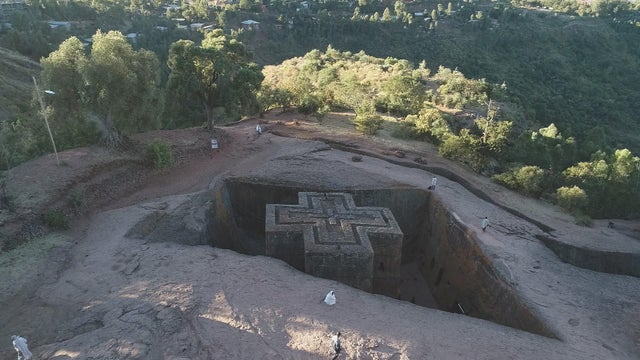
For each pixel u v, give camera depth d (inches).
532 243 1048.8
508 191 1387.8
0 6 3403.1
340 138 1533.0
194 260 783.7
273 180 1155.9
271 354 583.8
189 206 975.0
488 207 1201.4
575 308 807.1
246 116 1911.9
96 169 1035.9
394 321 674.2
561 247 1064.2
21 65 2541.8
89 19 3860.7
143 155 1156.5
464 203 1167.0
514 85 3774.6
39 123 1280.8
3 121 1669.5
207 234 951.0
